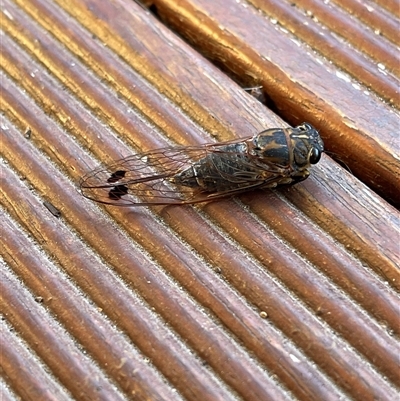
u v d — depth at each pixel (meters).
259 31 0.17
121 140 0.17
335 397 0.14
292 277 0.15
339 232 0.15
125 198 0.16
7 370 0.14
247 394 0.14
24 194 0.16
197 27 0.18
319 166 0.16
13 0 0.18
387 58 0.17
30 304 0.15
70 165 0.16
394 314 0.14
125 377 0.14
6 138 0.17
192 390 0.14
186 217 0.16
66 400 0.14
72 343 0.14
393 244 0.15
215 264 0.15
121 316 0.15
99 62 0.17
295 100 0.17
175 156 0.16
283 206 0.16
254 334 0.14
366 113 0.16
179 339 0.14
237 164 0.16
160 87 0.17
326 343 0.14
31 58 0.18
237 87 0.17
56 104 0.17
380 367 0.14
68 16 0.18
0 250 0.15
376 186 0.16
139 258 0.15
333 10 0.17
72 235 0.16
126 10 0.18
